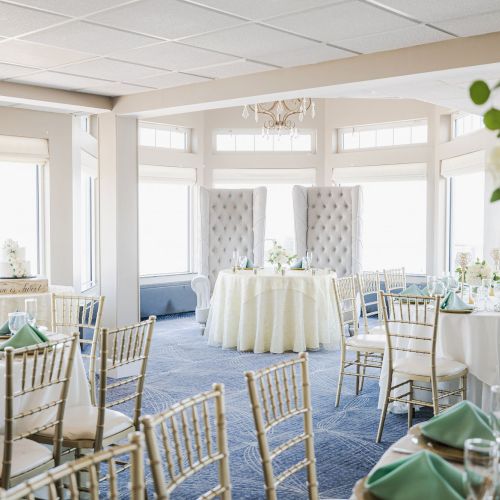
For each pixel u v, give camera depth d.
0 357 3.51
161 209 10.59
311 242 9.51
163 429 1.86
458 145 9.01
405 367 4.54
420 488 1.60
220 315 7.82
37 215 8.28
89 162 9.09
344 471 3.99
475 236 8.97
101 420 3.27
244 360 7.10
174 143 10.56
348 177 10.48
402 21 4.16
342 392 5.86
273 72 5.60
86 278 9.52
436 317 4.34
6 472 2.80
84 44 4.68
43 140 8.07
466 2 3.79
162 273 10.61
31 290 6.11
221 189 9.48
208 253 9.39
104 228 6.78
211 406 5.31
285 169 10.77
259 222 9.34
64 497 3.38
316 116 10.69
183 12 3.95
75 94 6.44
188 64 5.32
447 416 2.07
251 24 4.20
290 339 7.55
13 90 6.07
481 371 4.61
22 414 2.87
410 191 10.15
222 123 10.76
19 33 4.40
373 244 10.50
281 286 7.46
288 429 4.80
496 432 1.67
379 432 4.52
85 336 8.27
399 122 10.09
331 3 3.79
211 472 3.98
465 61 4.60
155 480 1.75
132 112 6.57
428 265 9.83
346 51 4.94
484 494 1.42
